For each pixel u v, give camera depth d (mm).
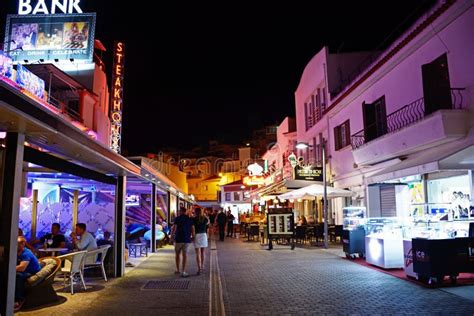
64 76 20453
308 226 20266
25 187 9141
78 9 23609
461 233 9703
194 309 7164
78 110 21531
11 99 4719
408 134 13492
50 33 23203
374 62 16969
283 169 34312
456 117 11477
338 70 23375
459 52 11773
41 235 13734
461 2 11320
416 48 13984
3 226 5719
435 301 7430
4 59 14758
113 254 10664
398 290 8461
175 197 25625
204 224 11383
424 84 13594
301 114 29906
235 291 8711
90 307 7301
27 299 7293
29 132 5887
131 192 20422
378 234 12148
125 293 8523
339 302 7539
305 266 12242
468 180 11672
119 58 25469
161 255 15703
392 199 15031
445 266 8648
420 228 9734
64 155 7812
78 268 8773
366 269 11398
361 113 18797
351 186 20281
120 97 25250
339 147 22125
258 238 23344
